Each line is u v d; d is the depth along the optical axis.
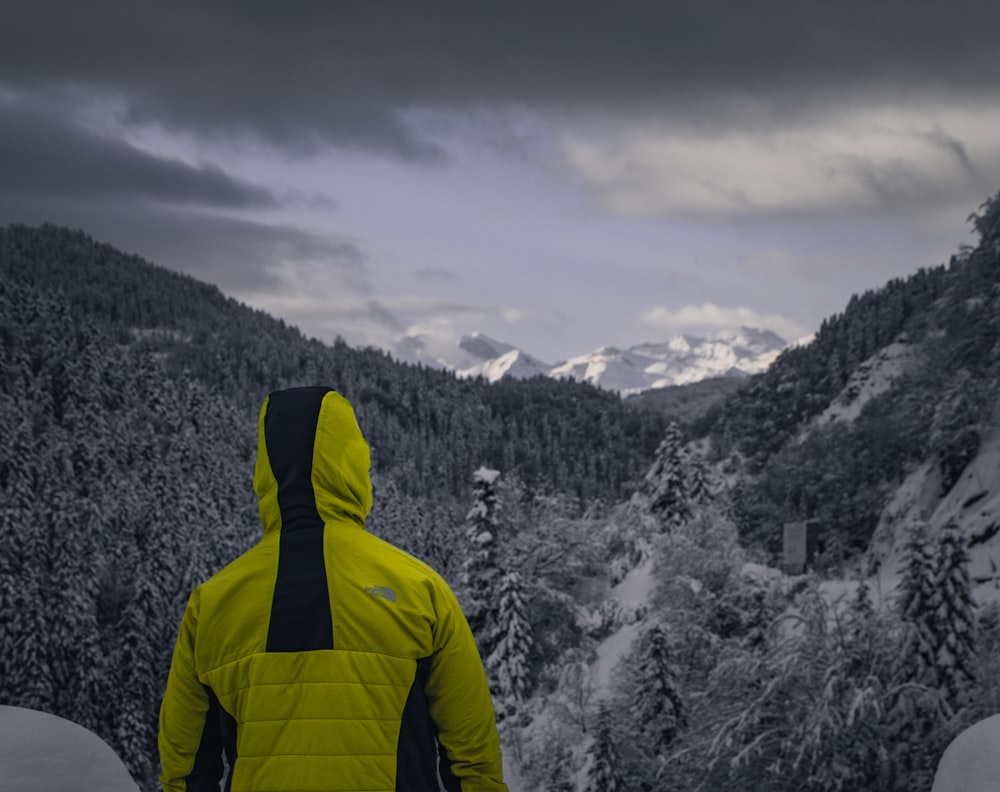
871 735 24.34
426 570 2.19
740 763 24.86
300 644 1.98
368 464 2.31
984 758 2.38
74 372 140.25
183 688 2.08
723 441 179.25
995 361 55.38
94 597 71.69
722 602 42.12
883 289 175.38
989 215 57.47
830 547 70.88
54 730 2.56
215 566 80.25
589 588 57.56
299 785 1.90
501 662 46.09
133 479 107.94
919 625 26.53
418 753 2.02
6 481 86.44
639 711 37.84
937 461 59.72
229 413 194.00
